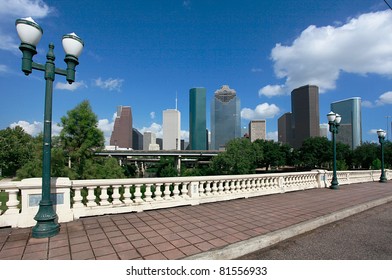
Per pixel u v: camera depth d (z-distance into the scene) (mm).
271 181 10781
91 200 6168
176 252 3932
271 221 5836
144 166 122562
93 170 24328
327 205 7945
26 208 5094
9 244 4168
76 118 25266
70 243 4254
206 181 8273
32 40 4516
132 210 6570
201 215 6375
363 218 6883
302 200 8922
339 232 5477
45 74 4770
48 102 4770
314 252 4293
